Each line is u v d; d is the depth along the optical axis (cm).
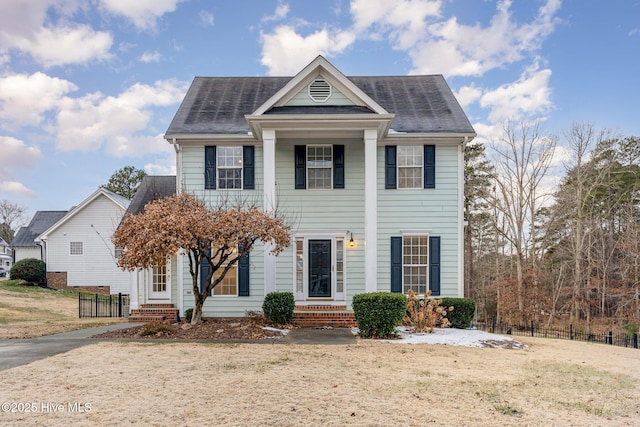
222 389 554
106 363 694
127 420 441
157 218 930
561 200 2538
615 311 2366
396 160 1343
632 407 533
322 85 1265
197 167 1341
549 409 515
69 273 2466
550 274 2695
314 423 441
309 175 1355
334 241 1336
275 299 1165
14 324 1272
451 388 592
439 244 1326
